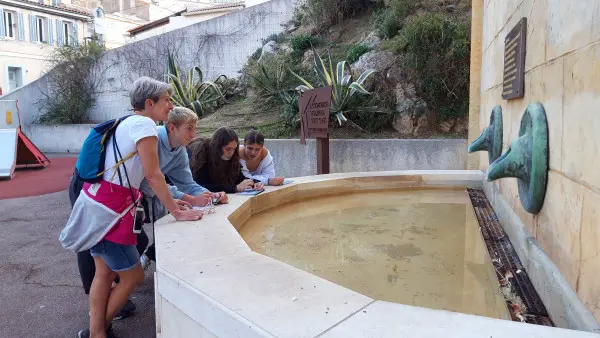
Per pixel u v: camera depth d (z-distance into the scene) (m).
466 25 7.76
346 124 8.11
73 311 2.95
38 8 21.56
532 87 2.61
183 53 14.31
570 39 1.89
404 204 4.01
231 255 1.92
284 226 3.23
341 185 4.41
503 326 1.20
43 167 10.81
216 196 3.12
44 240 4.63
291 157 7.25
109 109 15.12
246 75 11.72
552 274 1.93
